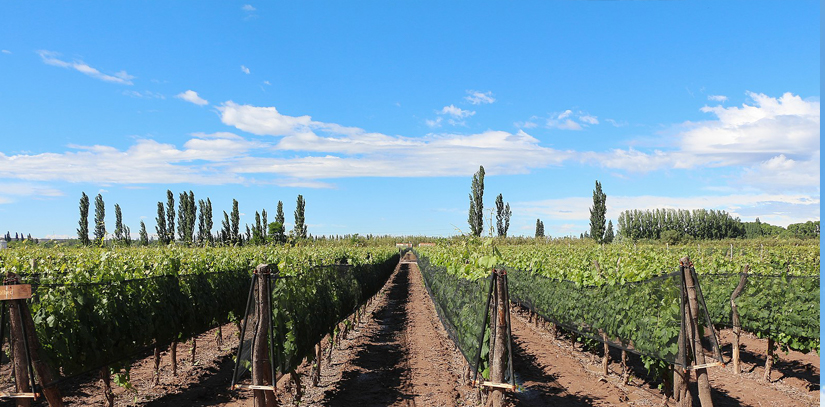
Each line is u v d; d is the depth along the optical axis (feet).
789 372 30.04
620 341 26.40
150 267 29.91
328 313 30.01
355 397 25.00
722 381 28.35
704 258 44.70
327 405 23.73
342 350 36.32
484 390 22.85
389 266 98.27
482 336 19.79
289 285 23.66
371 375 29.30
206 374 28.96
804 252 49.83
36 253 35.32
